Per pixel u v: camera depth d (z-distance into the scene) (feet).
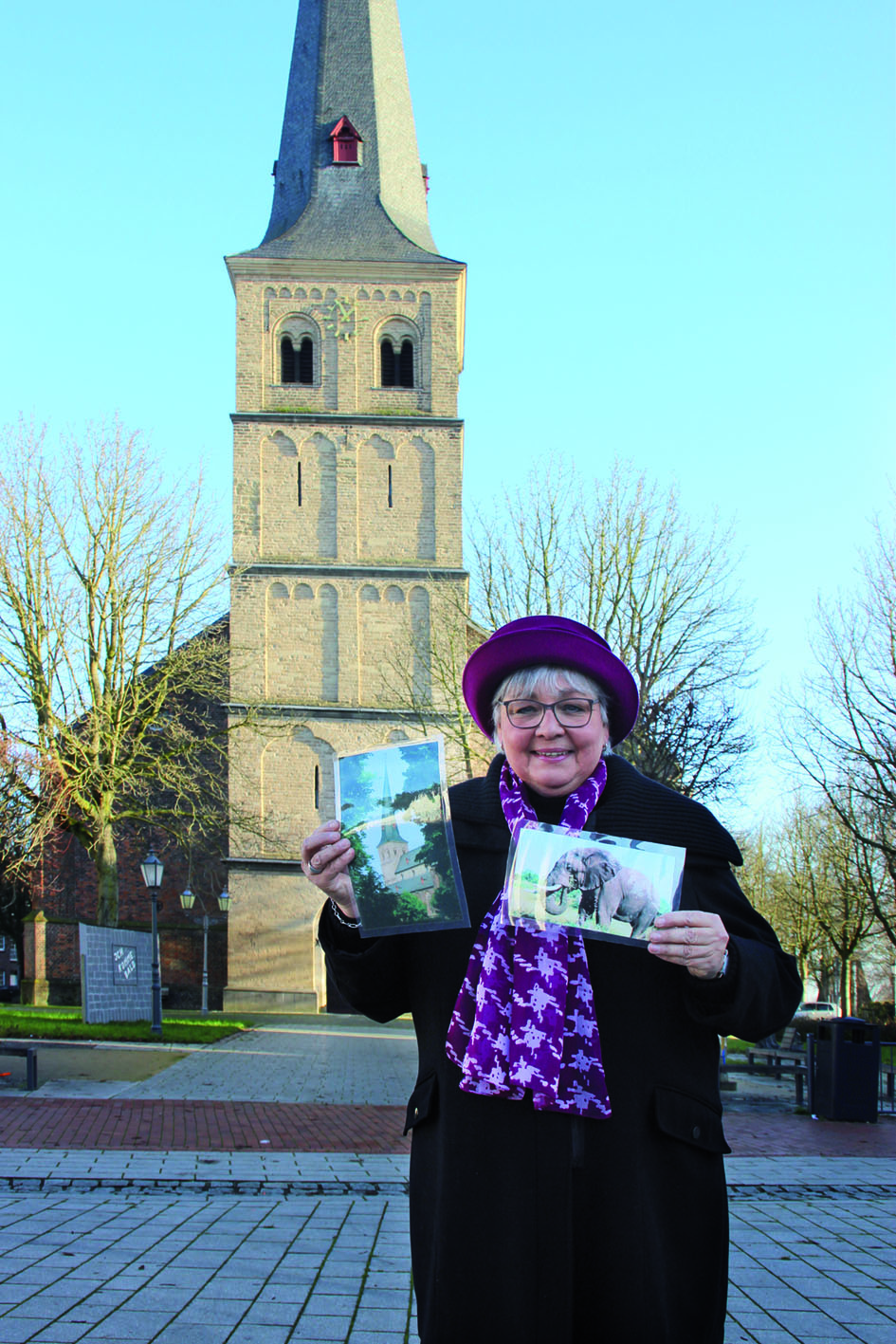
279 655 118.83
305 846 8.55
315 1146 31.78
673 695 75.87
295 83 134.92
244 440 122.21
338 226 127.13
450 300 125.29
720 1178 8.09
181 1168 27.22
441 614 108.68
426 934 8.64
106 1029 65.10
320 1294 17.08
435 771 8.49
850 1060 39.93
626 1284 7.55
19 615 85.40
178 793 93.97
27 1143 30.58
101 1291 16.98
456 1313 7.64
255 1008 111.65
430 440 122.83
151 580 90.38
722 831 8.68
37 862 88.48
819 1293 17.93
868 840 81.66
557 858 7.96
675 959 7.60
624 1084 7.89
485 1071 7.84
